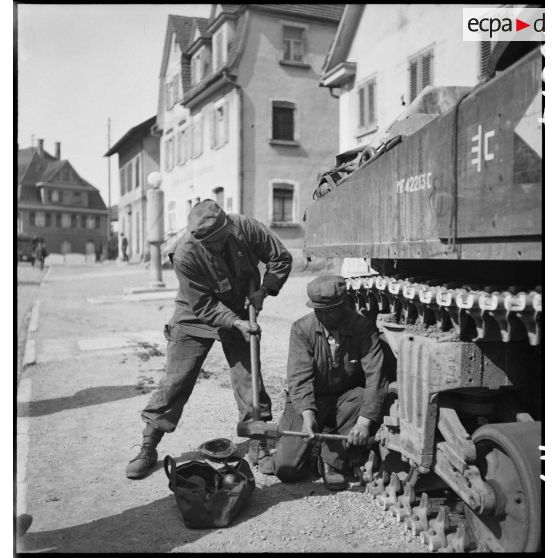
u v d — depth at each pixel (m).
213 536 3.37
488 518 3.03
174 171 27.56
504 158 2.50
